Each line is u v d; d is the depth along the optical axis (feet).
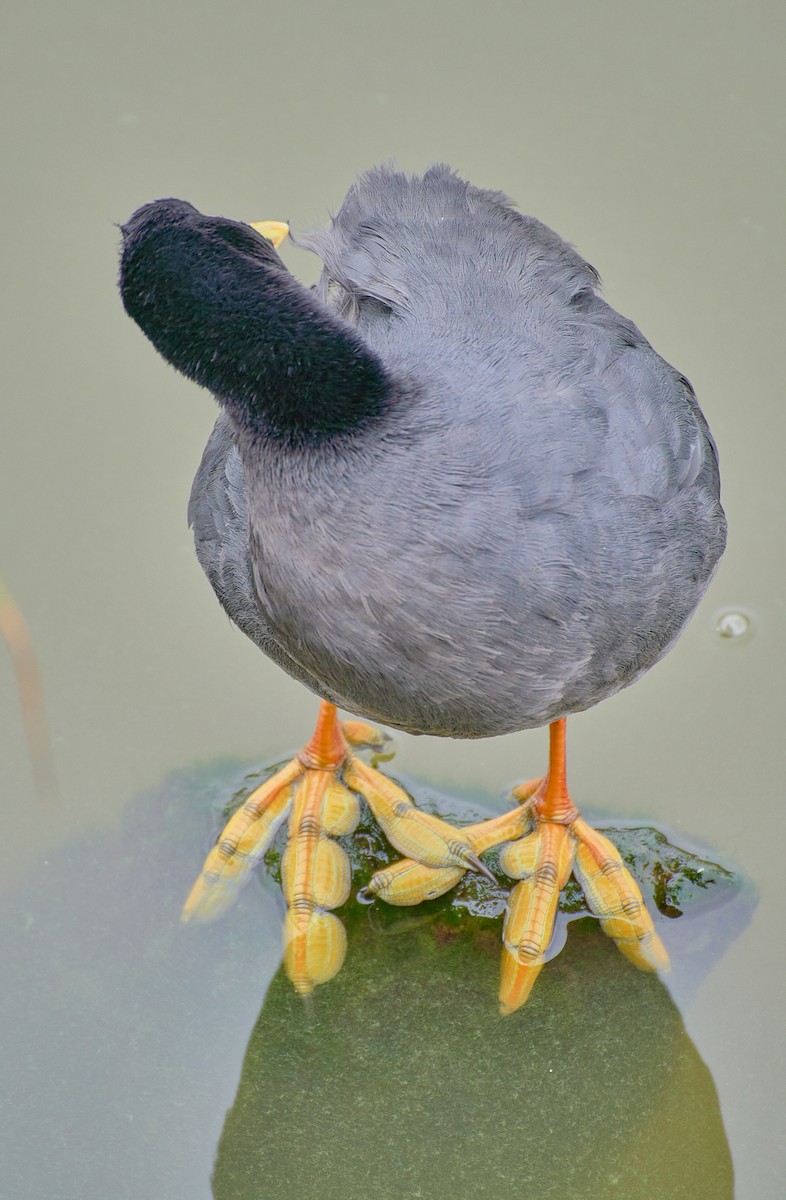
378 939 31.14
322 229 28.76
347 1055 29.37
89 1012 30.04
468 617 23.18
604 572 24.07
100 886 32.32
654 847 32.50
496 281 26.63
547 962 30.60
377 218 28.19
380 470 22.75
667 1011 29.71
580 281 28.02
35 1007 30.12
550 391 24.26
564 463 23.50
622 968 30.45
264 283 22.66
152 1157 27.71
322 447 22.93
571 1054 29.22
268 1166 27.63
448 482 22.71
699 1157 27.45
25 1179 27.37
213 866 32.17
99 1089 28.76
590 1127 28.14
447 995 30.25
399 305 26.32
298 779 33.58
